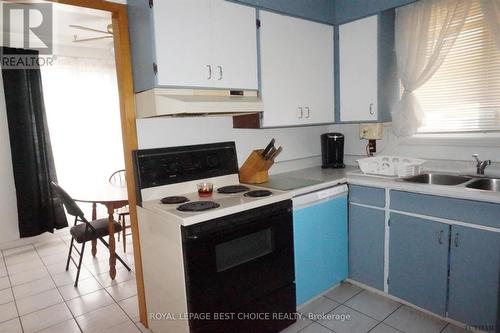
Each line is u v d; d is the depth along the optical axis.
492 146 2.21
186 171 2.08
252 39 2.13
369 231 2.31
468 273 1.84
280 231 1.92
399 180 2.19
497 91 2.20
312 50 2.53
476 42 2.25
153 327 2.03
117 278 2.88
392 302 2.26
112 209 2.78
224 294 1.69
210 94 1.95
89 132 4.19
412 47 2.42
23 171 3.62
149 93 1.78
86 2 1.73
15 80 3.49
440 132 2.49
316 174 2.63
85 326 2.19
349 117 2.70
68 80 4.00
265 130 2.69
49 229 3.83
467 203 1.80
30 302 2.53
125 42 1.88
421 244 2.03
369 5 2.46
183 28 1.79
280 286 1.96
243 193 2.01
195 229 1.55
